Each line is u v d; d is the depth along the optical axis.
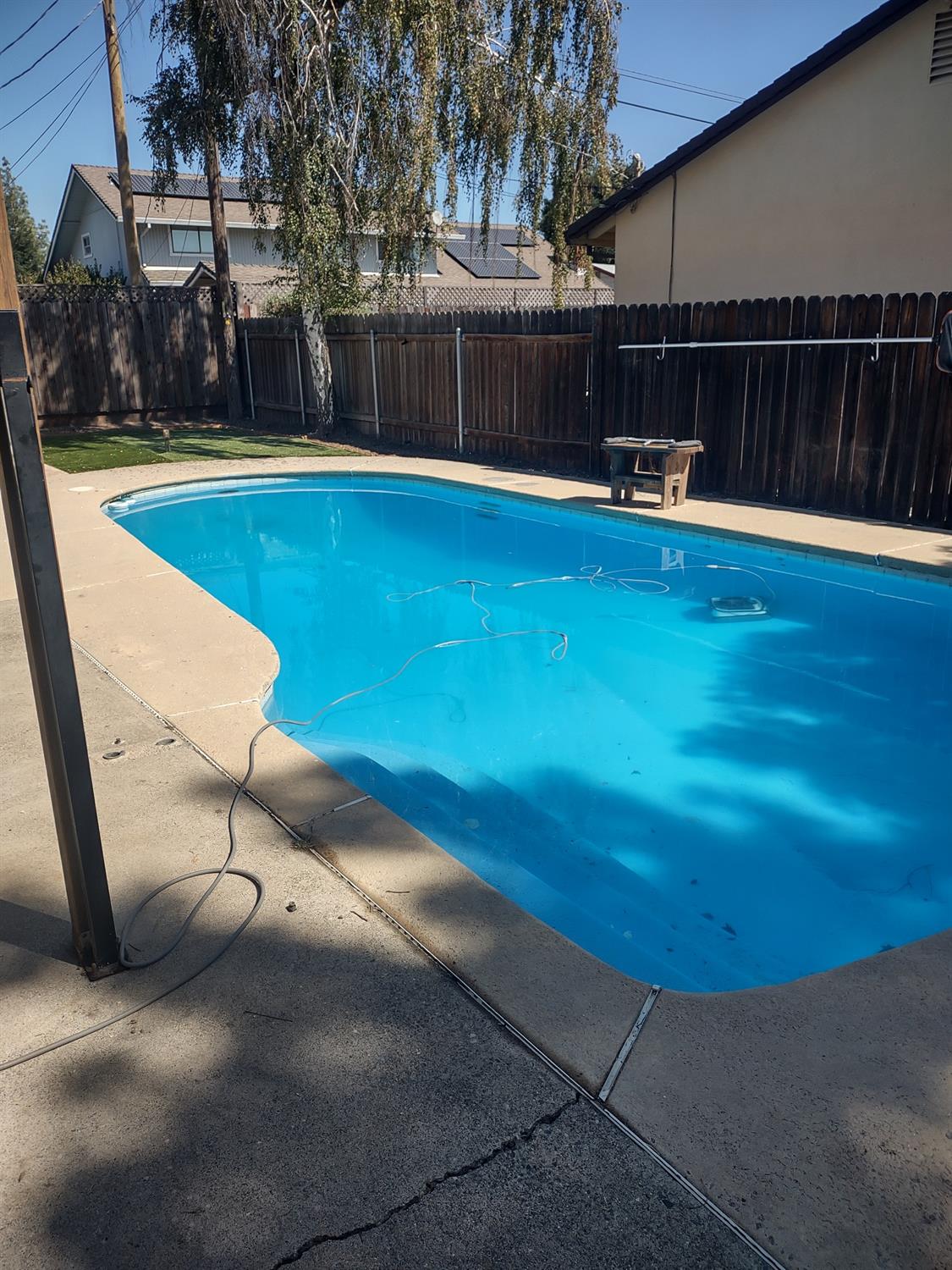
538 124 13.64
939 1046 2.00
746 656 5.66
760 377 8.52
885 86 9.54
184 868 2.75
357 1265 1.53
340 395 14.92
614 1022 2.09
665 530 8.08
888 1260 1.53
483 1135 1.78
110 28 17.80
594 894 3.21
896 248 9.80
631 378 9.82
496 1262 1.54
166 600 5.78
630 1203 1.63
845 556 6.70
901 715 4.77
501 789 4.02
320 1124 1.82
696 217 11.79
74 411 16.27
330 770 3.41
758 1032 2.05
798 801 3.90
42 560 1.97
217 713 3.96
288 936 2.41
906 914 3.12
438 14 11.56
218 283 16.42
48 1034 2.08
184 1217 1.62
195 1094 1.90
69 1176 1.71
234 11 10.93
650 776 4.14
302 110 11.30
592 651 5.85
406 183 12.34
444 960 2.32
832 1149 1.73
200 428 16.31
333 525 9.69
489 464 11.81
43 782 3.36
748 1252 1.54
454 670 5.58
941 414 7.22
